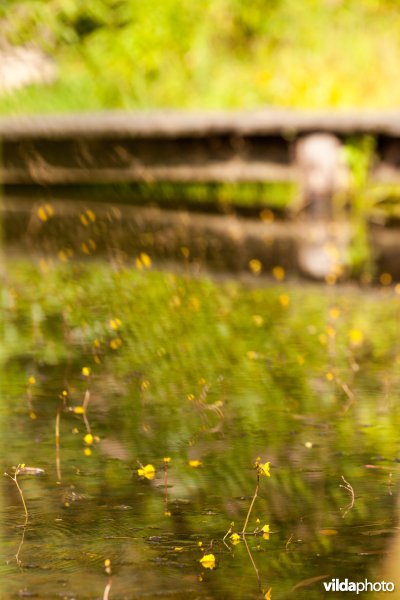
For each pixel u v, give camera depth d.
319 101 16.36
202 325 7.17
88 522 3.60
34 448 4.49
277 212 13.50
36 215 13.08
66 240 11.32
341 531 3.52
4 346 6.53
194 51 17.86
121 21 18.47
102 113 15.12
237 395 5.40
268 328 7.07
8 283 8.83
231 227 12.19
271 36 17.92
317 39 17.48
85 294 8.34
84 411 5.07
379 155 13.23
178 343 6.63
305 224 12.56
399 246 10.80
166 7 18.27
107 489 3.95
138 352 6.39
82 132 14.45
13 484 4.01
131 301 8.03
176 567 3.20
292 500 3.83
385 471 4.17
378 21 17.62
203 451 4.45
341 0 17.86
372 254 10.30
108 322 7.27
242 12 18.11
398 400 5.29
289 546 3.38
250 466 4.24
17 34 18.12
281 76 17.00
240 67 17.62
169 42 18.17
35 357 6.25
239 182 14.67
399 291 8.48
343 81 16.55
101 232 11.84
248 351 6.40
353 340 6.63
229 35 18.12
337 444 4.54
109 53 18.12
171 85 17.66
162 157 14.27
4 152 15.21
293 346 6.53
